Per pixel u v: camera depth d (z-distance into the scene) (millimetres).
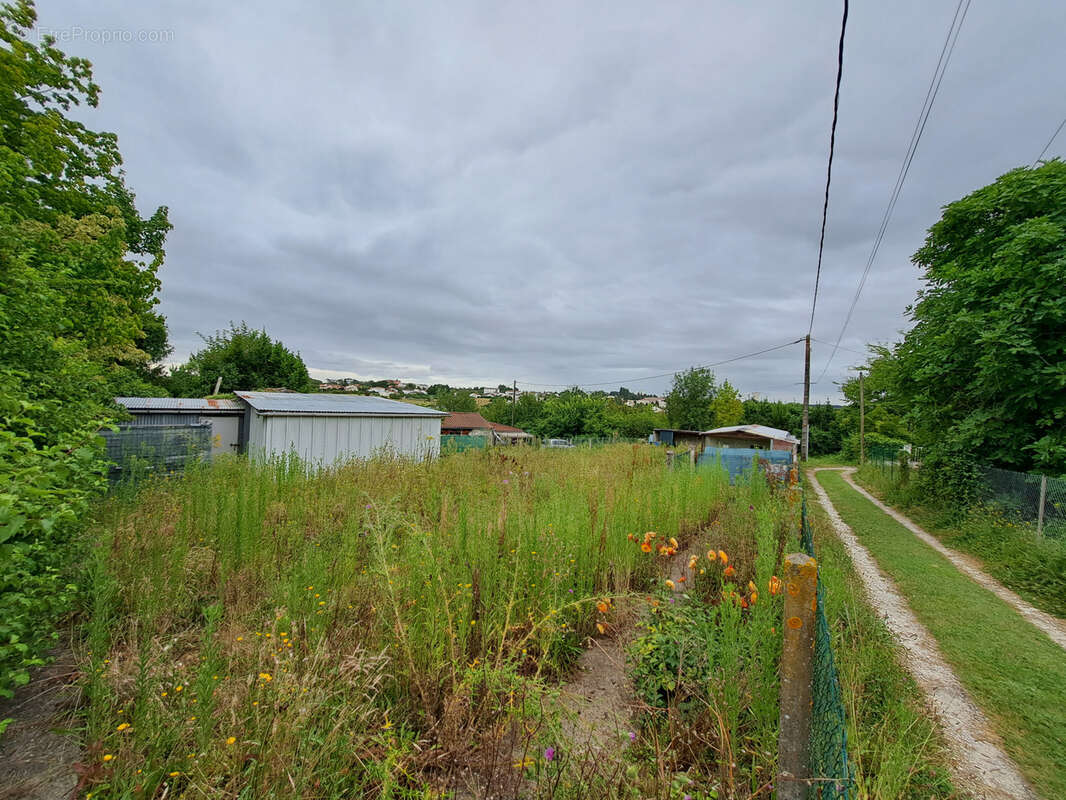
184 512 5250
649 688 2887
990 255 10484
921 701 3430
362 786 2092
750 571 4938
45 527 2148
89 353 9695
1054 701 3654
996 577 6926
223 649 2811
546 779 2021
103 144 11984
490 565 3879
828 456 47375
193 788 1898
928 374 11297
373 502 4445
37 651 3020
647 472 10266
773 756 2287
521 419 49188
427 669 2844
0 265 4375
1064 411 8719
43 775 2205
